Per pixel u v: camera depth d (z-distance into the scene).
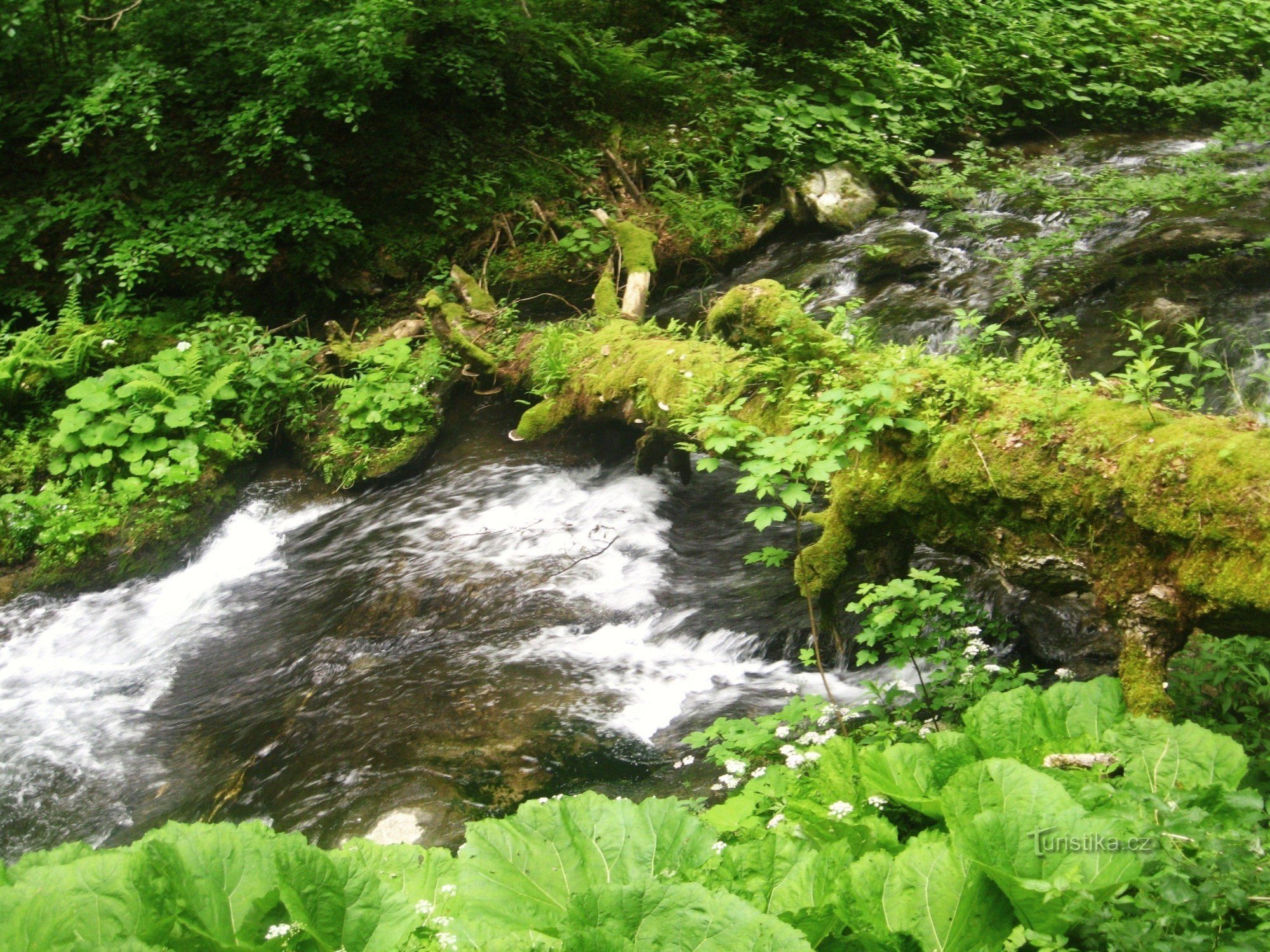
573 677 4.92
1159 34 11.38
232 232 8.76
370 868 2.83
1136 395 3.46
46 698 5.66
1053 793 2.54
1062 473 3.44
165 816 4.48
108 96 8.84
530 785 4.16
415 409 7.79
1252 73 11.42
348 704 4.95
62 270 8.67
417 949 2.46
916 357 4.20
